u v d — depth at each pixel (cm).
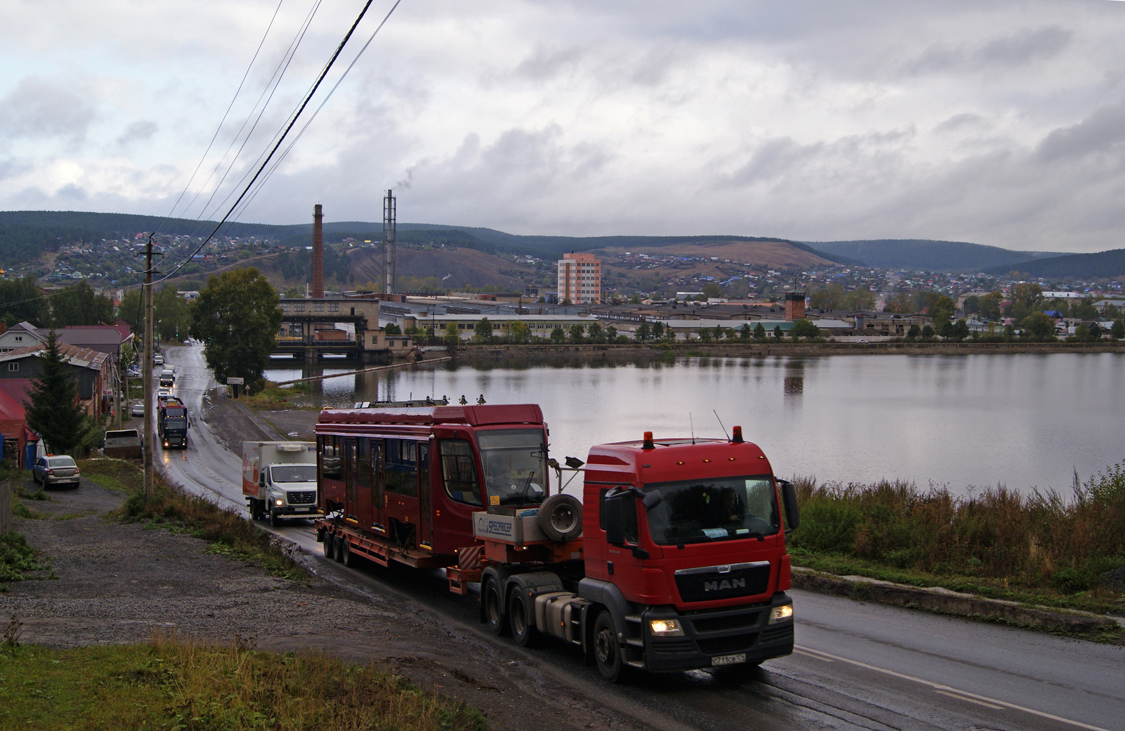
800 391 11662
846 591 1788
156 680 1018
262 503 3512
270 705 949
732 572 1191
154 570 2086
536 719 1050
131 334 14738
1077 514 1955
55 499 3988
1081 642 1368
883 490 2566
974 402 10262
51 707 903
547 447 1773
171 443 6656
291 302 19675
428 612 1811
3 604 1569
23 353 7456
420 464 1902
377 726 902
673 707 1120
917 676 1214
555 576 1494
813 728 1027
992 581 1709
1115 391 11744
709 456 1234
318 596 1844
